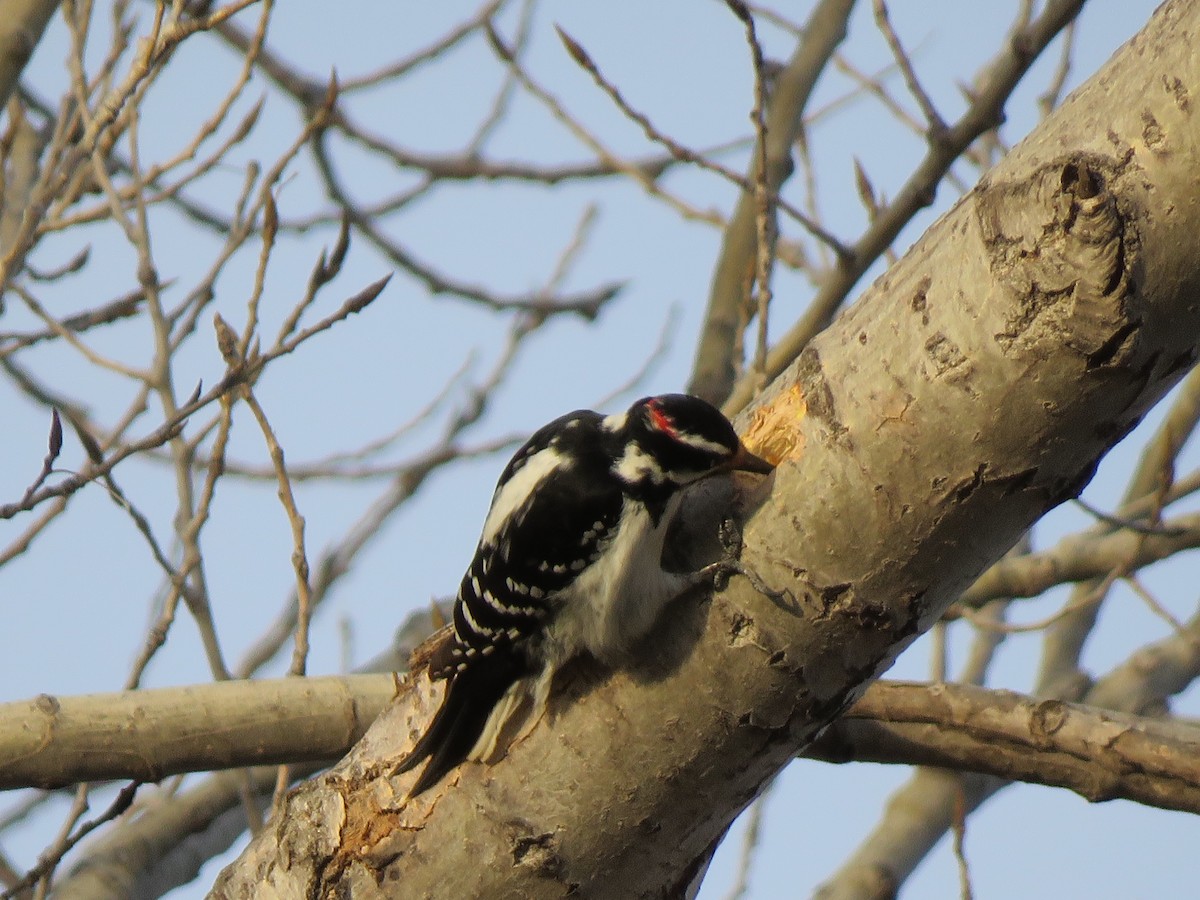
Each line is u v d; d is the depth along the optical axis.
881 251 11.66
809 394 6.84
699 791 7.00
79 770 8.11
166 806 12.25
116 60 10.83
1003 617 13.41
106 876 11.66
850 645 6.77
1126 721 9.07
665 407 8.01
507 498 8.23
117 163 14.27
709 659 6.85
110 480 9.19
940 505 6.49
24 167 12.97
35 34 10.44
